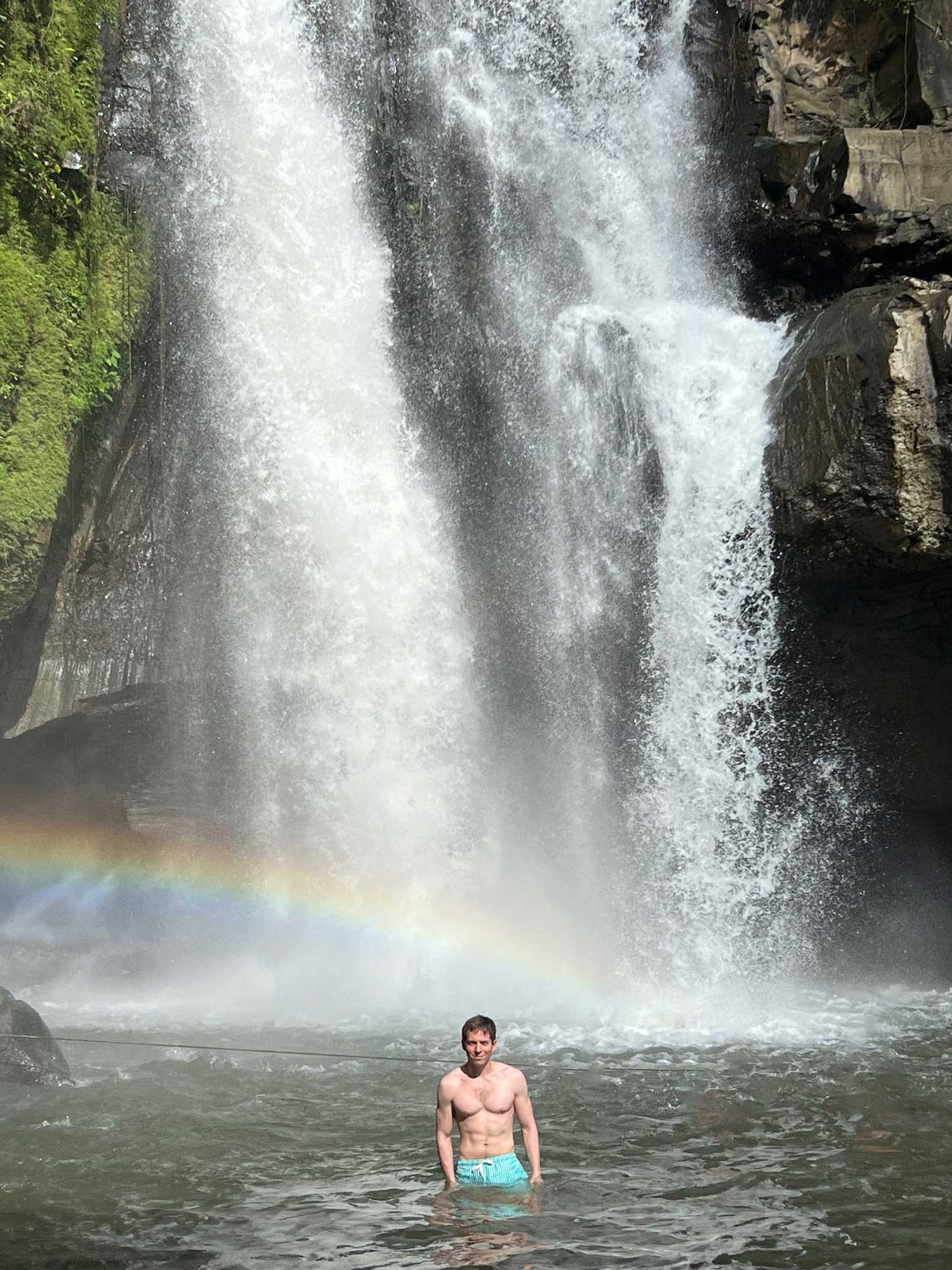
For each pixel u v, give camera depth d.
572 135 18.89
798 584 15.25
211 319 19.16
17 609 15.54
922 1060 11.01
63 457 15.88
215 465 19.48
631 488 16.75
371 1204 6.85
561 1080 10.20
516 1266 5.78
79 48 16.11
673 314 16.55
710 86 17.61
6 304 15.29
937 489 13.29
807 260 16.58
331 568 19.27
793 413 14.43
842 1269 5.72
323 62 19.36
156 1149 8.12
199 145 18.66
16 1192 7.19
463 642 18.67
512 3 19.12
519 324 18.78
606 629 17.20
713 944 16.48
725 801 16.53
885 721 16.55
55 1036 12.62
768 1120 8.77
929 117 15.86
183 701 19.58
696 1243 6.10
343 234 19.56
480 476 18.70
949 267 15.62
